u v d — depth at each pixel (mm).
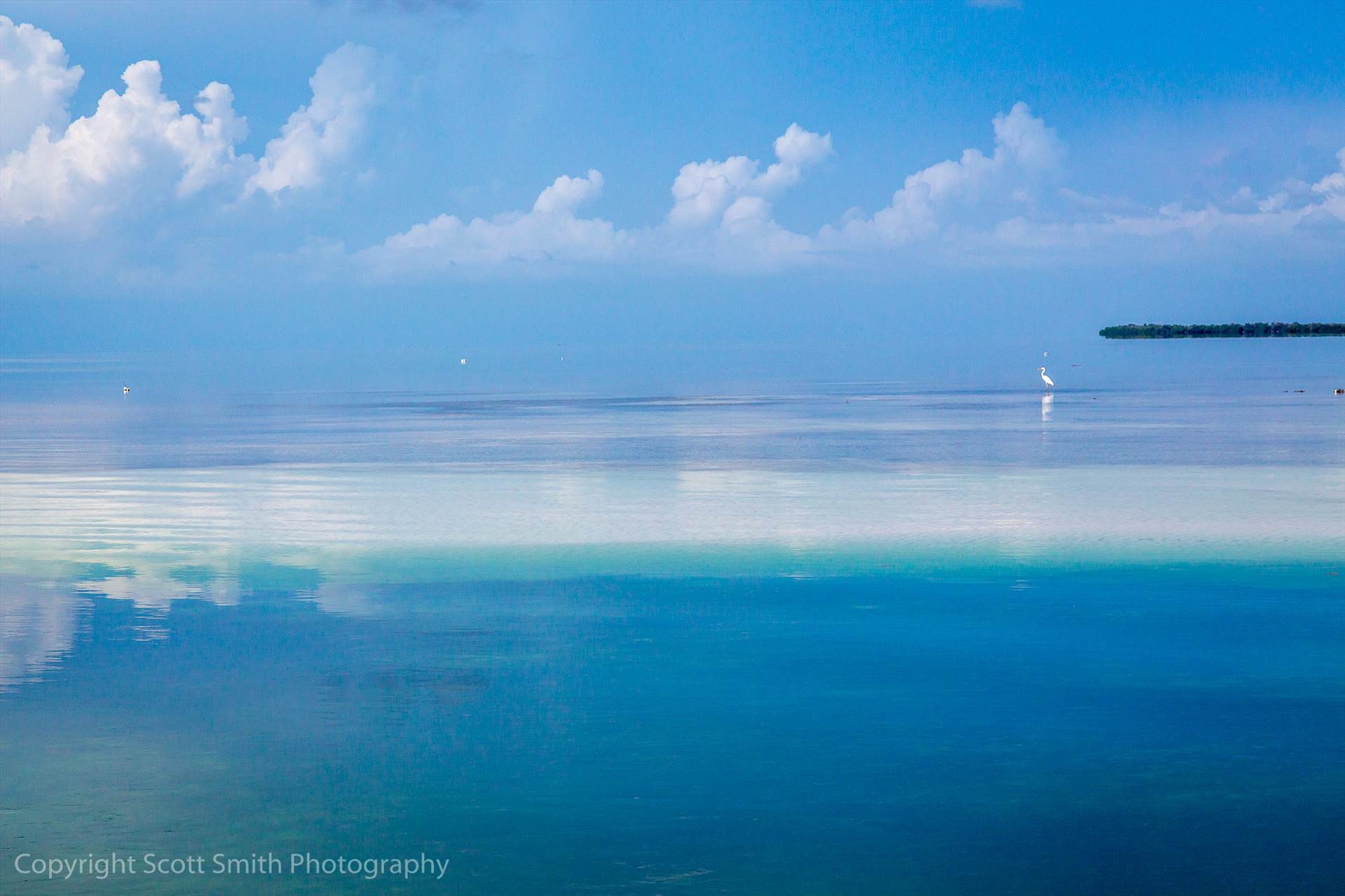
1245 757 10484
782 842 8938
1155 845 8906
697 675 12891
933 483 27312
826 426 44250
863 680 12695
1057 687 12445
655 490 26531
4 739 10891
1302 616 15273
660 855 8750
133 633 14477
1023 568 18125
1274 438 37719
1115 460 31797
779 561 18688
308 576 17656
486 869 8547
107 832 9062
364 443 38312
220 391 79125
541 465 31469
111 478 29328
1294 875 8477
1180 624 14930
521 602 16062
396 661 13391
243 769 10219
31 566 18359
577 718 11484
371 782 9969
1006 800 9633
